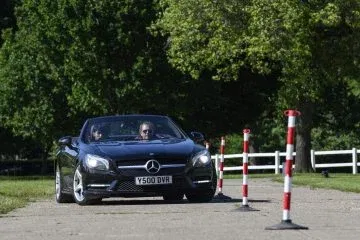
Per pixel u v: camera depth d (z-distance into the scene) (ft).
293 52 165.17
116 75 188.03
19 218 54.90
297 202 69.67
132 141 70.33
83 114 204.64
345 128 283.59
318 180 122.21
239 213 56.03
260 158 295.89
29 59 205.46
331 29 176.45
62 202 73.72
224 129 229.66
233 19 171.22
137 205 66.23
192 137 73.05
